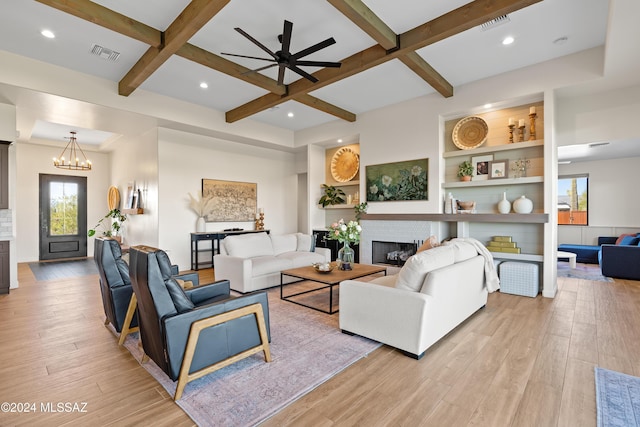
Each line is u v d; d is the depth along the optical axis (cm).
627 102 391
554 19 311
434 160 508
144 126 561
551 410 178
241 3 288
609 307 362
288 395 194
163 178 580
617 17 258
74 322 318
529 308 360
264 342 234
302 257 493
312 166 710
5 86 374
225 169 673
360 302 274
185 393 196
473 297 318
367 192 599
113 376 217
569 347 258
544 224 407
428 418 172
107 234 709
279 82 361
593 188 688
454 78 451
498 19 312
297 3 288
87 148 800
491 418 171
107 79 446
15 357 244
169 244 589
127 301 276
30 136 658
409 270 255
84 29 325
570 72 383
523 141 446
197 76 441
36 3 282
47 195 754
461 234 500
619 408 179
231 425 167
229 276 437
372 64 370
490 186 489
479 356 243
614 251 509
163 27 324
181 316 193
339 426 166
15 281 459
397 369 225
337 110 571
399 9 297
